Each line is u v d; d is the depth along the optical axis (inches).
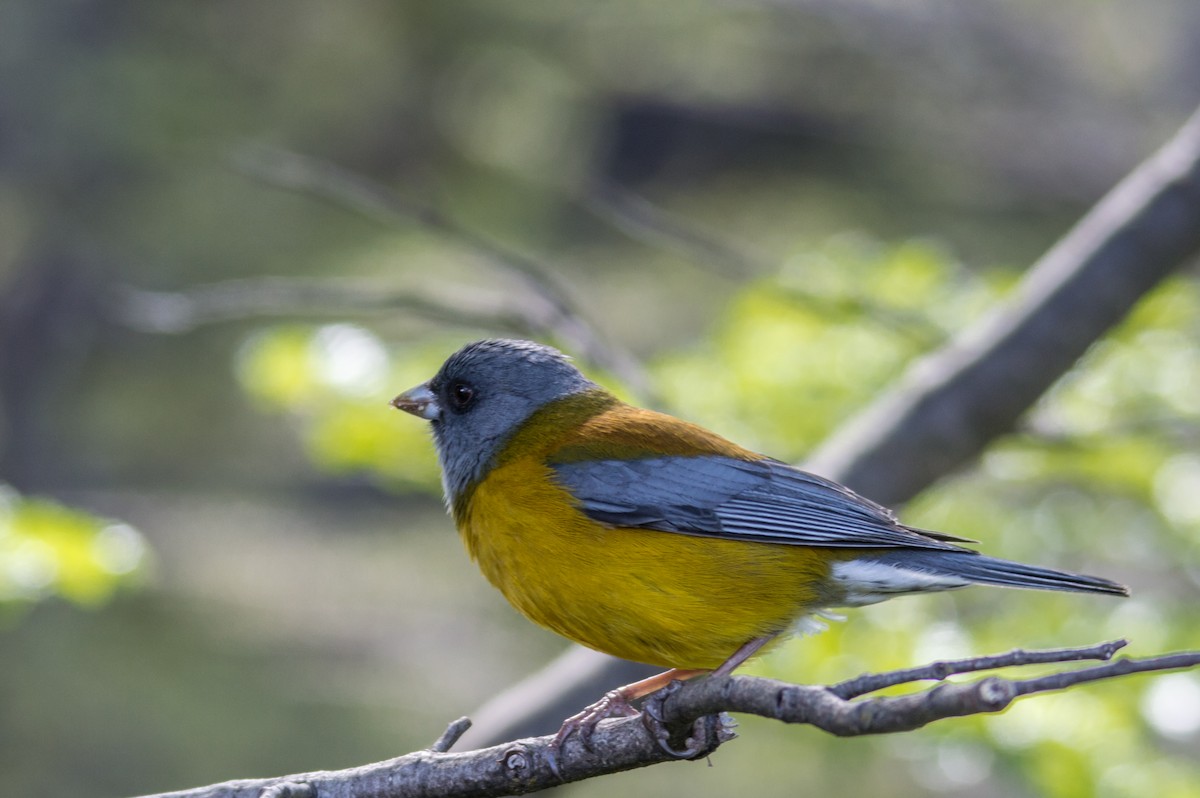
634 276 890.7
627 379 347.6
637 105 1008.9
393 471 403.2
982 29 782.5
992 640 356.2
